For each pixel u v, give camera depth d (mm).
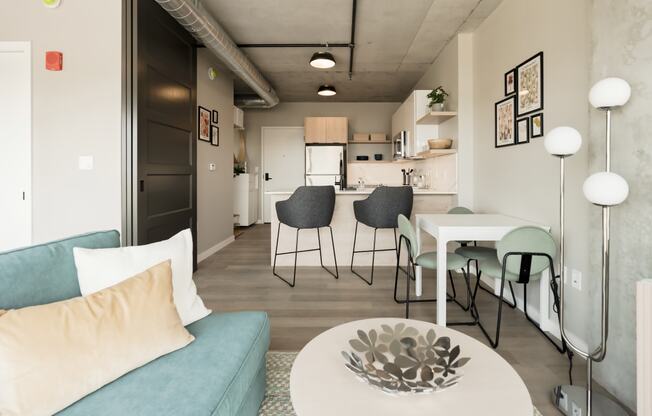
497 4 3150
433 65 4844
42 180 2723
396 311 2711
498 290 3074
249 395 1309
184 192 3533
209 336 1325
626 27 1560
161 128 3080
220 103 4922
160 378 1056
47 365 907
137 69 2707
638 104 1513
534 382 1769
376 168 6926
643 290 1236
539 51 2498
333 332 1304
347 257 4008
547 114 2402
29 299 1111
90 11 2688
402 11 3379
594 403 1573
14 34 2705
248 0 3242
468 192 3713
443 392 938
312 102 7625
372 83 6004
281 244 3994
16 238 2762
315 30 3840
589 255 1834
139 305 1158
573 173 2145
